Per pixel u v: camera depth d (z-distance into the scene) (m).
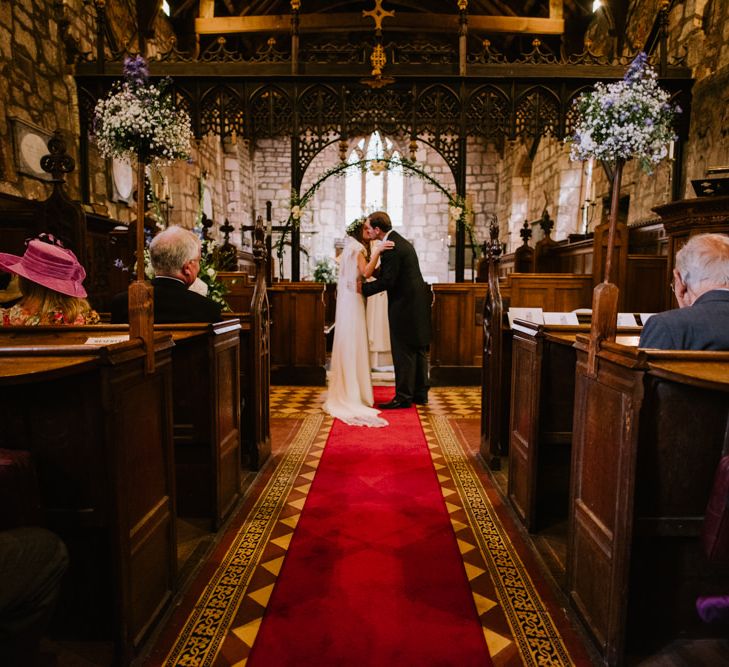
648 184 7.30
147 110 2.02
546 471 2.75
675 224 4.35
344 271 4.78
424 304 4.92
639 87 1.66
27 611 0.90
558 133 6.61
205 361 2.49
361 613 1.86
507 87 6.57
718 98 5.80
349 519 2.63
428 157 15.56
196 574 2.12
